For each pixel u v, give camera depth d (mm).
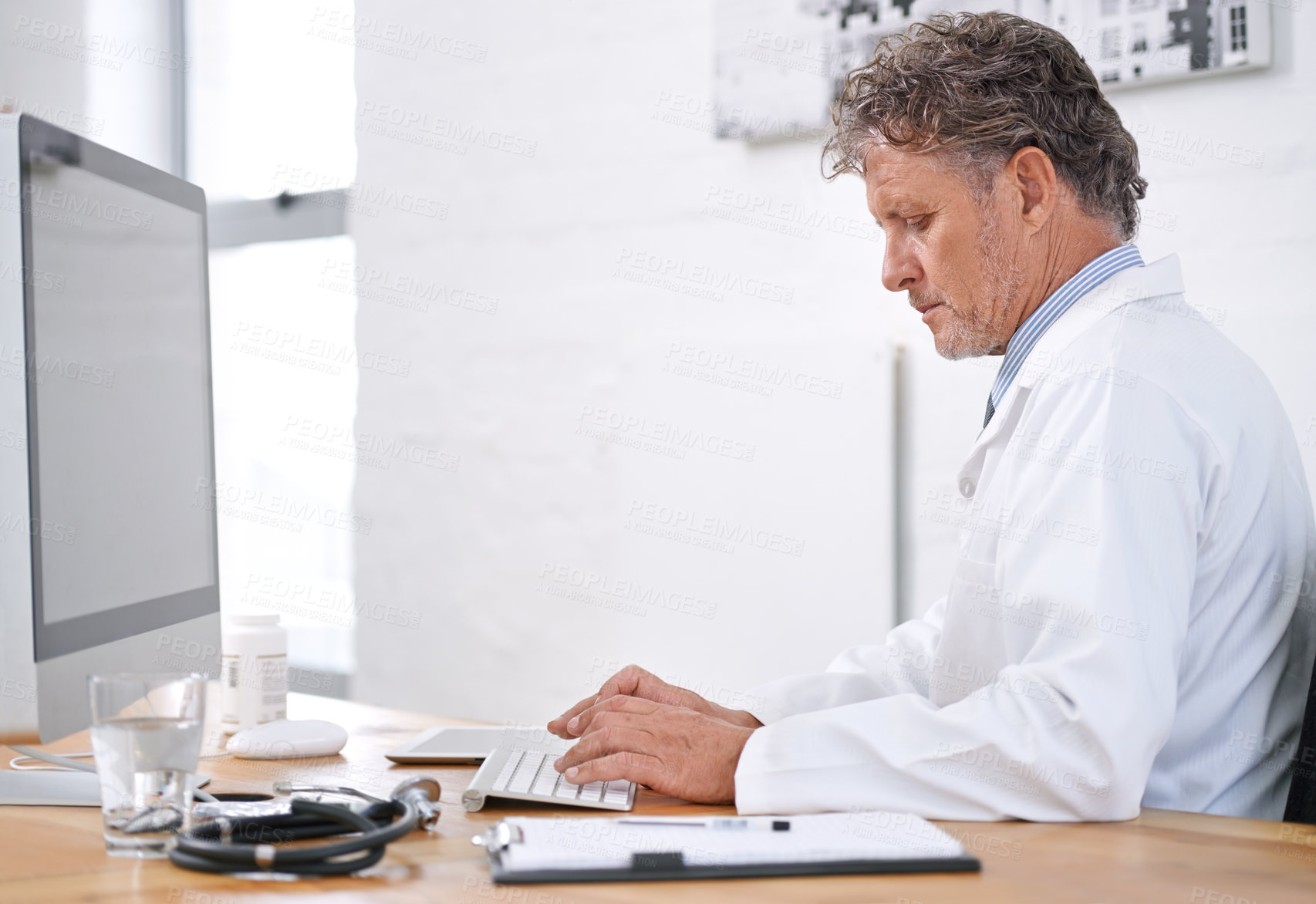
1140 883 712
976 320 1166
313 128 3143
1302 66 1870
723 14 2424
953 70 1115
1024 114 1108
